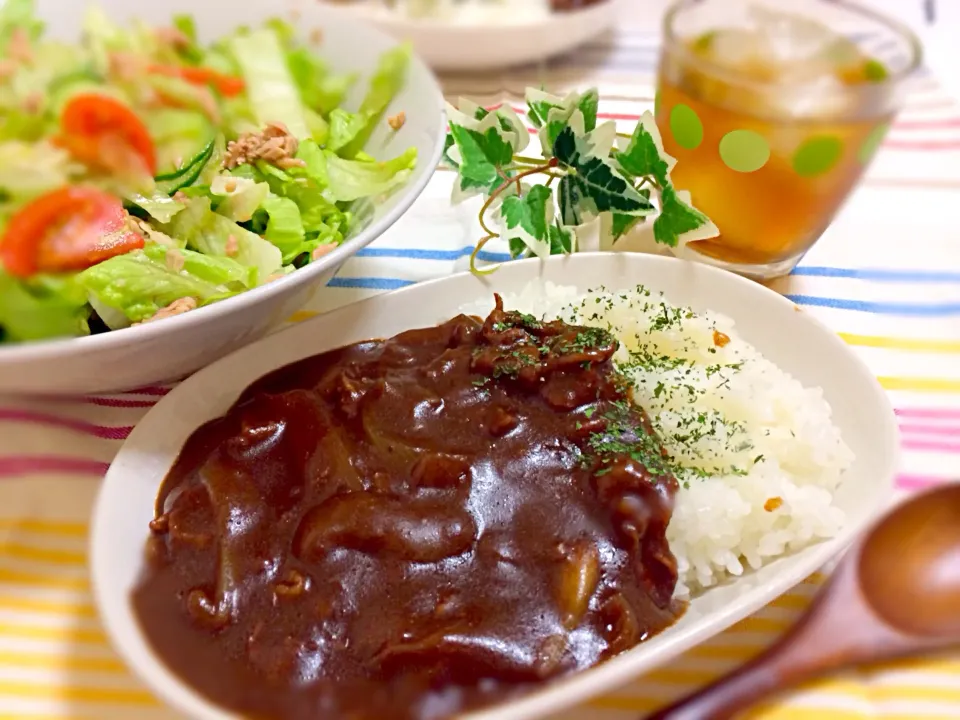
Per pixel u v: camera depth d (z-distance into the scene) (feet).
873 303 0.96
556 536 0.65
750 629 0.66
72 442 0.79
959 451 0.80
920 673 0.62
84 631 0.65
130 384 0.78
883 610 0.64
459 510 0.67
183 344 0.72
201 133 0.93
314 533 0.64
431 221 1.07
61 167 0.82
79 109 0.86
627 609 0.62
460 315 0.84
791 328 0.84
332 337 0.84
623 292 0.90
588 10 1.21
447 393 0.75
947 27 1.42
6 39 0.91
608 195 0.94
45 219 0.77
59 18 0.97
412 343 0.82
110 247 0.78
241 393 0.79
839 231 1.05
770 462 0.74
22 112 0.85
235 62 1.01
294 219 0.90
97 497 0.69
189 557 0.65
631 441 0.72
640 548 0.65
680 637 0.57
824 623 0.63
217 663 0.59
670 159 0.88
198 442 0.75
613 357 0.83
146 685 0.56
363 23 1.00
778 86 0.81
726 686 0.59
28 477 0.75
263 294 0.70
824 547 0.64
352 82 1.02
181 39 1.02
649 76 1.30
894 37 0.92
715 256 0.99
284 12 1.03
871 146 0.85
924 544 0.67
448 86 1.25
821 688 0.61
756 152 0.85
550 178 0.98
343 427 0.72
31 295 0.75
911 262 1.01
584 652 0.60
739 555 0.72
